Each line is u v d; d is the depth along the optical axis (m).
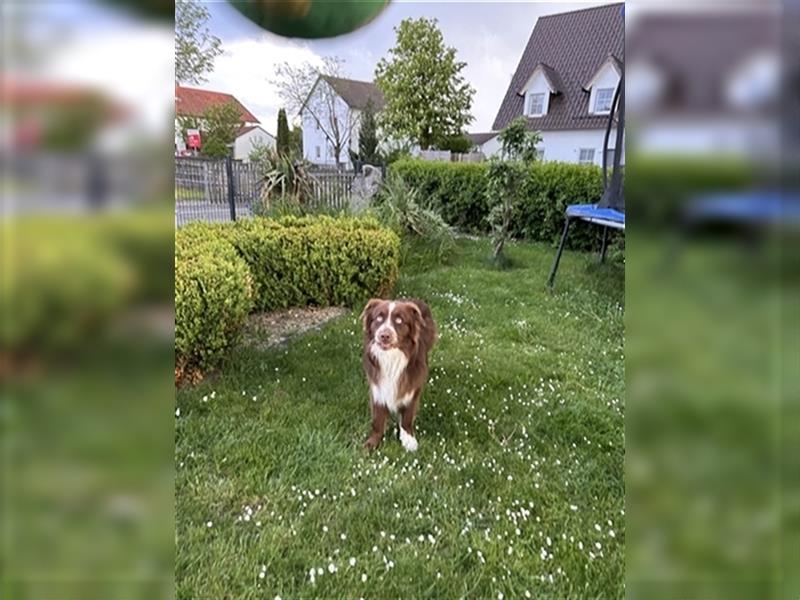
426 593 1.54
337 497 1.97
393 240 4.66
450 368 3.27
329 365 3.25
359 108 19.67
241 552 1.66
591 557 1.67
